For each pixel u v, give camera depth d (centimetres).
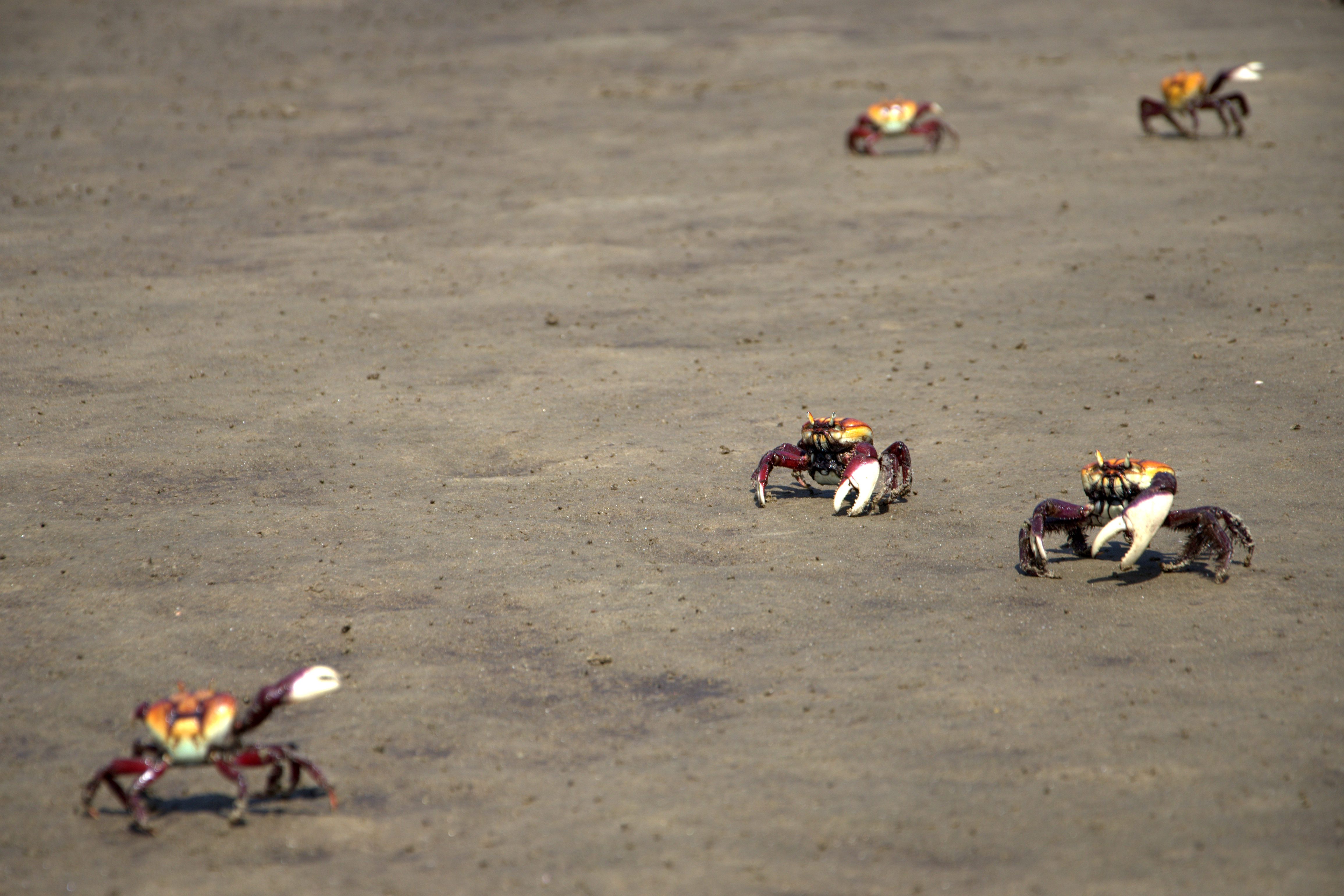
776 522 1808
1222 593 1484
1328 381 2356
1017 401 2380
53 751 1191
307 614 1498
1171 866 927
